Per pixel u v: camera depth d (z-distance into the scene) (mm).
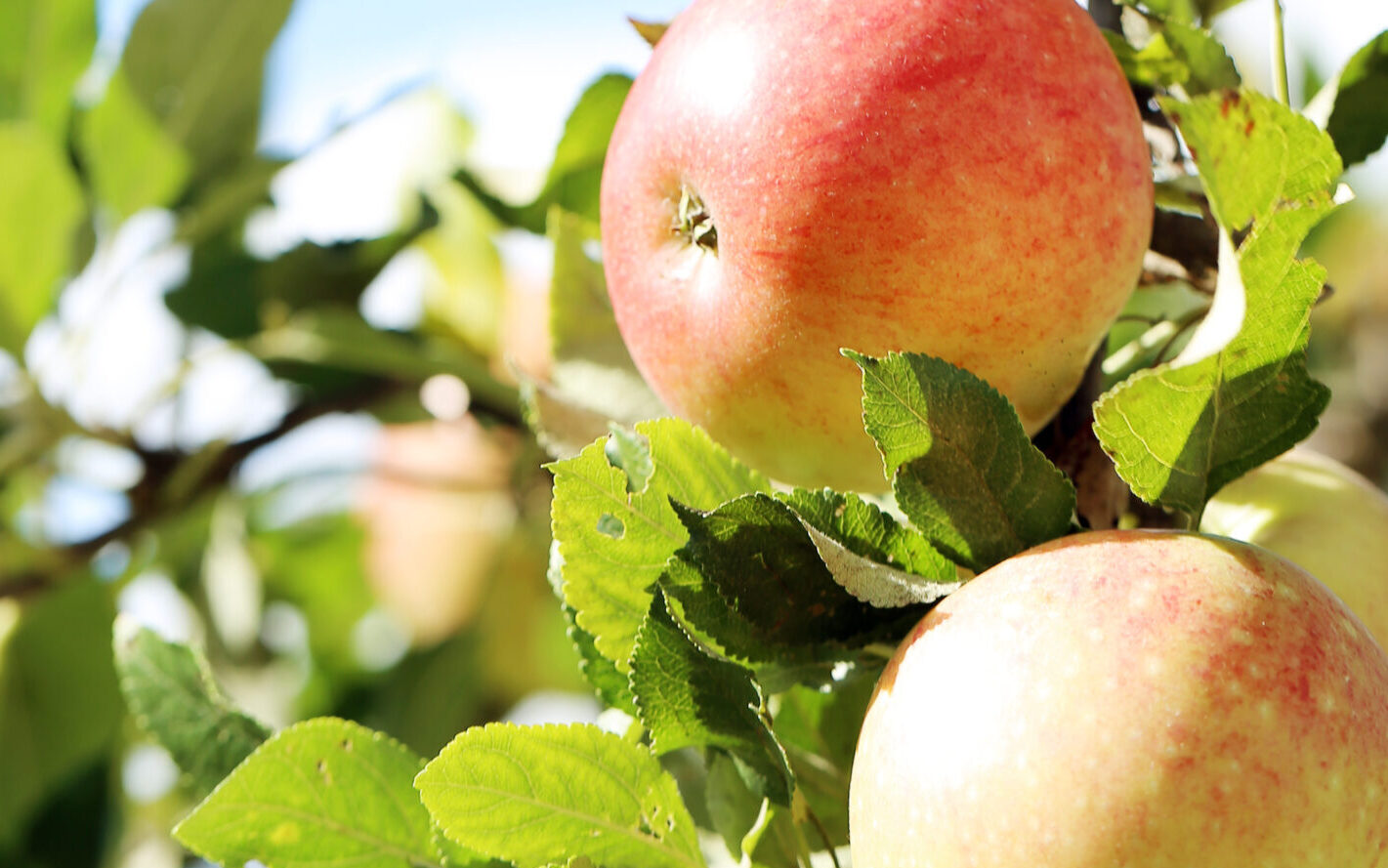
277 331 866
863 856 511
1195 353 512
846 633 530
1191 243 576
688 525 520
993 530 524
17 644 842
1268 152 506
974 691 499
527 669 1034
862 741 515
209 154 866
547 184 659
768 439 554
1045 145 527
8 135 767
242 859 559
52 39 845
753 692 530
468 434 991
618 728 585
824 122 525
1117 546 511
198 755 596
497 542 1016
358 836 564
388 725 982
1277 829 488
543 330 919
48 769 832
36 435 820
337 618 1098
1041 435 565
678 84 542
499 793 530
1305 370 519
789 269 529
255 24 839
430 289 940
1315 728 492
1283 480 578
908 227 524
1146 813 487
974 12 531
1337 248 1300
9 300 797
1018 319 532
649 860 537
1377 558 563
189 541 963
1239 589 501
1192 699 491
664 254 553
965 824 494
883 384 514
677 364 554
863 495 604
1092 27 545
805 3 534
